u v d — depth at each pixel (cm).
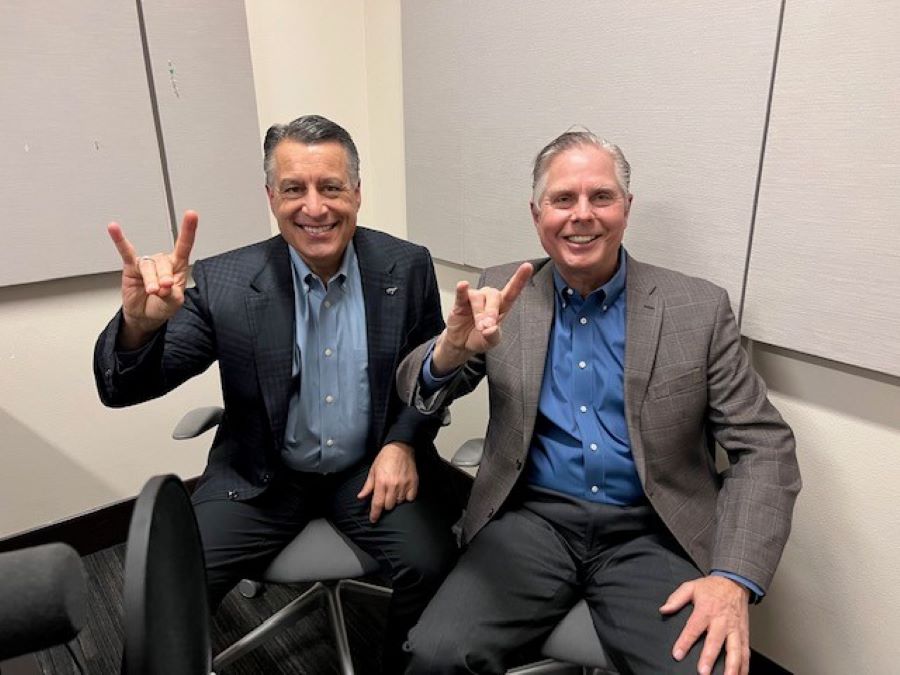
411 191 206
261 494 135
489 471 133
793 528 133
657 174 135
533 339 128
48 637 49
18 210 166
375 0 207
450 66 179
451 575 122
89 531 200
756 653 146
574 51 144
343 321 142
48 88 163
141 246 186
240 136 195
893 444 114
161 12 175
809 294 116
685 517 120
